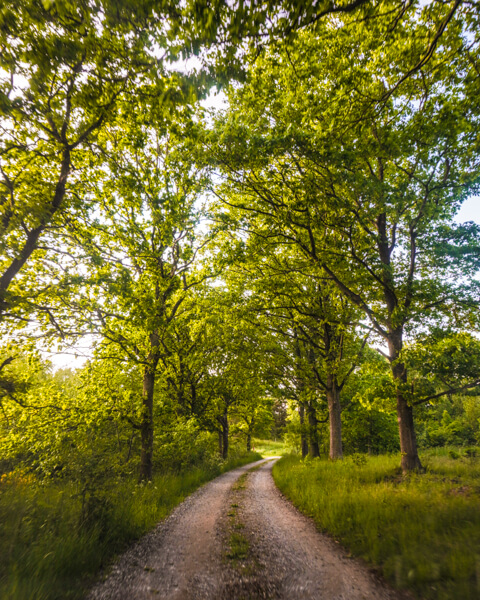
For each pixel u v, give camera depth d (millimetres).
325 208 9750
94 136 6785
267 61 7172
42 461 9289
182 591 3754
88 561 4430
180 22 3990
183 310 14562
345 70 7836
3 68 4414
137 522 6422
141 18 4031
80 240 8688
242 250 11602
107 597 3619
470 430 37969
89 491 5988
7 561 4012
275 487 12047
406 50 6879
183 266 12461
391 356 10500
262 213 11055
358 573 4098
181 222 10172
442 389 9289
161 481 10945
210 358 19938
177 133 7363
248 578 4086
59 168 8102
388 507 5895
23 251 7094
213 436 21906
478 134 8047
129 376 14461
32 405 10203
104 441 10375
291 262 13602
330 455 15414
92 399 10922
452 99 8094
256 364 17031
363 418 25516
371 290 11180
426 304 9617
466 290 9211
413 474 8609
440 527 4793
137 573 4301
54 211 6965
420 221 10047
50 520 5297
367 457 14945
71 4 3723
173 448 14188
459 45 6371
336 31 6848
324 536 5789
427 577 3588
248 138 8781
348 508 6480
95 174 9031
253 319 15500
